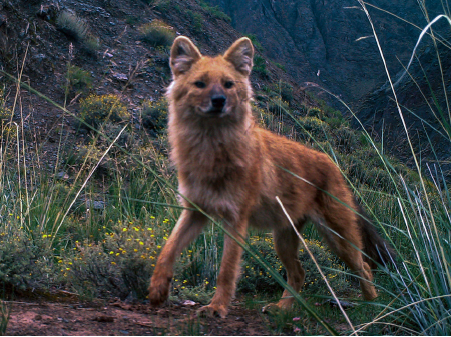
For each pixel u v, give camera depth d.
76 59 14.08
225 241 3.69
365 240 4.93
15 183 6.73
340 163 8.31
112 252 4.13
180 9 23.56
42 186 6.50
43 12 13.91
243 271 5.11
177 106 3.79
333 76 58.78
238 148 3.67
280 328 3.27
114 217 6.52
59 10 15.01
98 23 17.09
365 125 15.55
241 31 67.25
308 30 69.62
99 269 4.05
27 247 3.97
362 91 51.12
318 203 4.64
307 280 5.32
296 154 4.56
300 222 4.74
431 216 3.09
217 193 3.67
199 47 21.38
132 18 18.73
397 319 3.39
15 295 3.67
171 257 3.47
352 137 10.66
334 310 4.28
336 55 64.06
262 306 4.25
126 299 4.02
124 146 9.42
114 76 14.23
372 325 3.46
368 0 34.62
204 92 3.55
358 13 72.06
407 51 33.81
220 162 3.63
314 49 65.38
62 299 3.78
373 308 4.03
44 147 9.53
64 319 3.04
